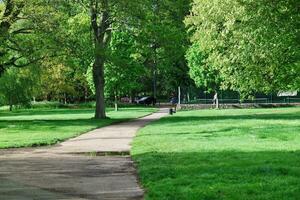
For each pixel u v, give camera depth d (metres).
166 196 9.81
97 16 43.78
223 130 26.20
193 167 13.30
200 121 35.16
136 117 45.47
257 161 14.04
